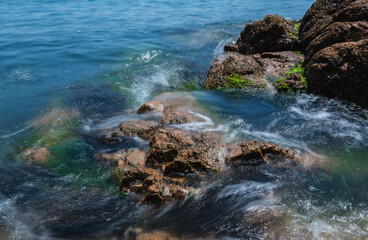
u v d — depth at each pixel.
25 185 6.18
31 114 9.32
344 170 6.23
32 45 16.48
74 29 20.30
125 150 7.09
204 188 5.78
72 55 15.12
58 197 5.83
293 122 8.20
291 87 9.86
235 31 20.70
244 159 6.35
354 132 7.62
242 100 9.57
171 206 5.41
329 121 8.20
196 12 28.28
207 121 8.08
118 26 21.67
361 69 8.18
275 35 13.46
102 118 8.91
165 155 6.45
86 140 7.79
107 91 10.92
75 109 9.56
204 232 4.84
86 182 6.21
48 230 5.07
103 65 13.85
